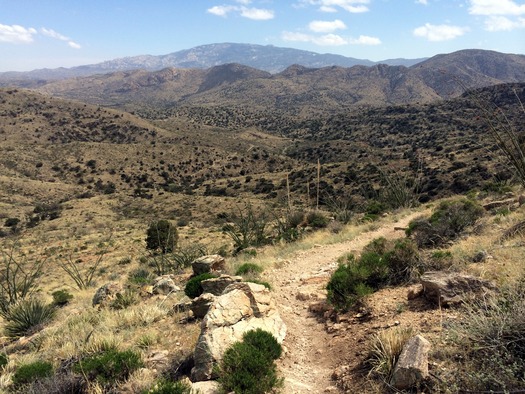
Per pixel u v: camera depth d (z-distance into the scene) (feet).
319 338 21.12
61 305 54.65
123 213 280.31
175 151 563.48
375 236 55.42
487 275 19.33
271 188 316.40
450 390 11.13
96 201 316.40
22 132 587.68
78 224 239.09
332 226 76.54
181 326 25.17
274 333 19.98
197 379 16.67
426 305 19.04
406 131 576.20
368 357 15.75
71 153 509.76
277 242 74.33
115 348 22.45
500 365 10.70
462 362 12.41
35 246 172.35
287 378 16.37
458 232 35.55
